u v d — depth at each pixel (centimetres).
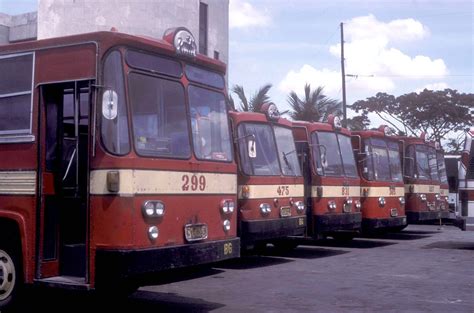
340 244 1864
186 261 787
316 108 3453
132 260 716
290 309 898
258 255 1578
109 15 2422
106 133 734
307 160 1559
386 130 1884
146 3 2444
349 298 982
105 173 727
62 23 2455
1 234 825
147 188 748
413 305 930
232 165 904
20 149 807
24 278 786
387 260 1466
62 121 811
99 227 729
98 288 725
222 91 919
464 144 1650
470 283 1130
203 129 861
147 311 886
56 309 897
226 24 2856
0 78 841
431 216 2077
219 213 869
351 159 1716
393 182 1853
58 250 803
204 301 959
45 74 791
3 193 816
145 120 765
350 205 1655
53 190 804
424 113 4462
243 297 992
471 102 4425
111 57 747
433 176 2152
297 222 1422
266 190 1328
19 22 2925
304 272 1268
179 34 826
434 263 1410
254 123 1345
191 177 817
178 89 824
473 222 1614
